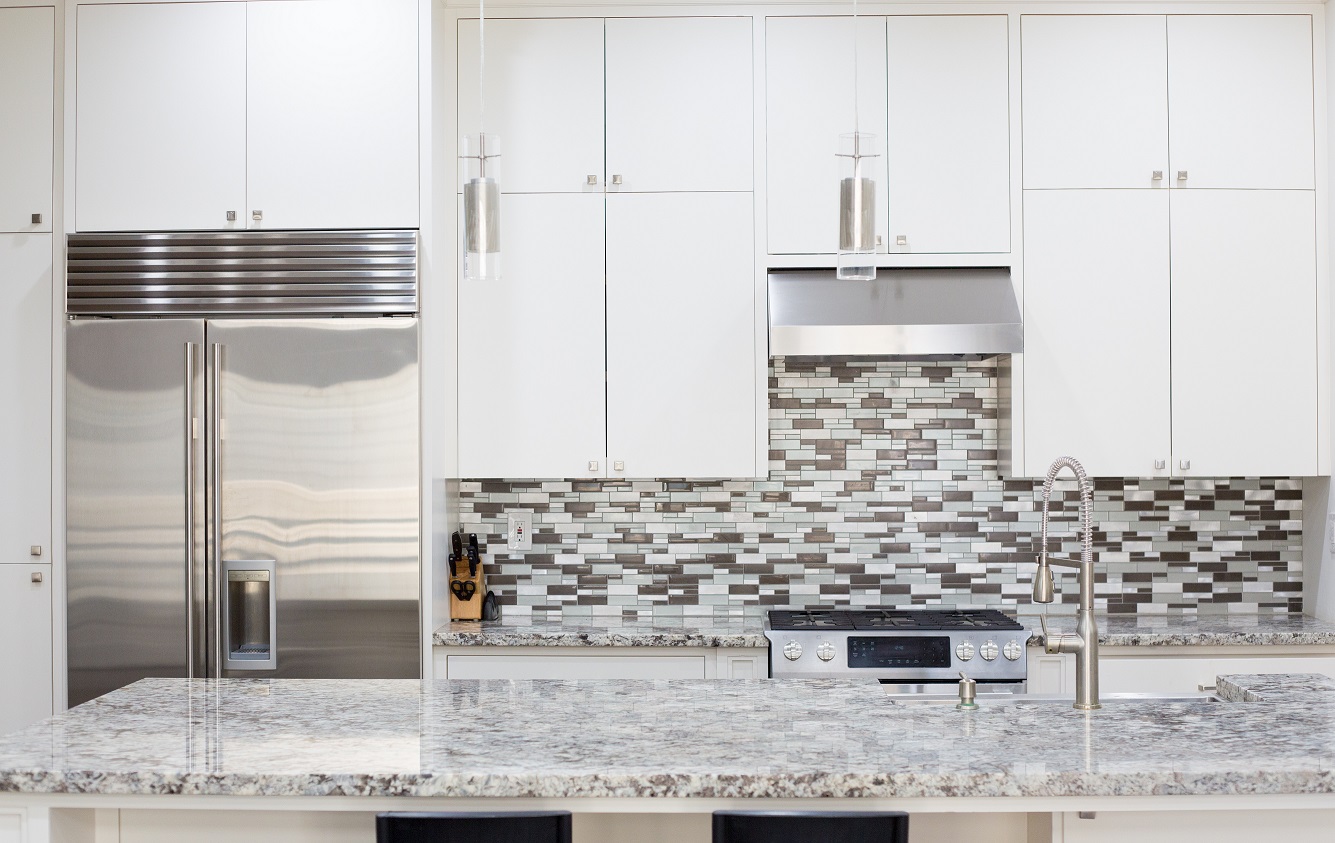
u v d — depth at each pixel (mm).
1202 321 3719
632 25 3744
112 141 3580
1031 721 2092
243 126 3572
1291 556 4070
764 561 4078
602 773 1742
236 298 3512
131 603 3475
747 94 3738
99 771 1765
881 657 3436
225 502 3471
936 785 1729
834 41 3738
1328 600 3848
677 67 3740
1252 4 3729
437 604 3619
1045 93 3723
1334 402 3684
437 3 3658
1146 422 3705
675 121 3740
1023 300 3717
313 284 3510
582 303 3748
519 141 3748
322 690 2387
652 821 2059
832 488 4074
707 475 3738
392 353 3465
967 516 4062
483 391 3746
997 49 3727
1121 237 3717
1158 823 1919
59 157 3605
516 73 3746
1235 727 2039
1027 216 3719
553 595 4070
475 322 3750
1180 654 3518
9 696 3551
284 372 3469
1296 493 4066
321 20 3568
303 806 1784
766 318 3732
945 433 4066
